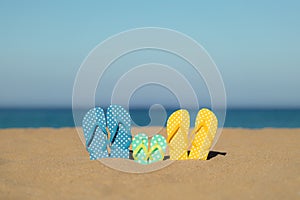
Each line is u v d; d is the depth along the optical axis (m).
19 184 1.20
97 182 1.20
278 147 1.99
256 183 1.15
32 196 1.08
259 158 1.54
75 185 1.17
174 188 1.11
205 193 1.06
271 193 1.05
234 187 1.11
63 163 1.50
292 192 1.06
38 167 1.43
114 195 1.06
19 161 1.57
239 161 1.49
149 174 1.31
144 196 1.05
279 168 1.34
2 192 1.11
